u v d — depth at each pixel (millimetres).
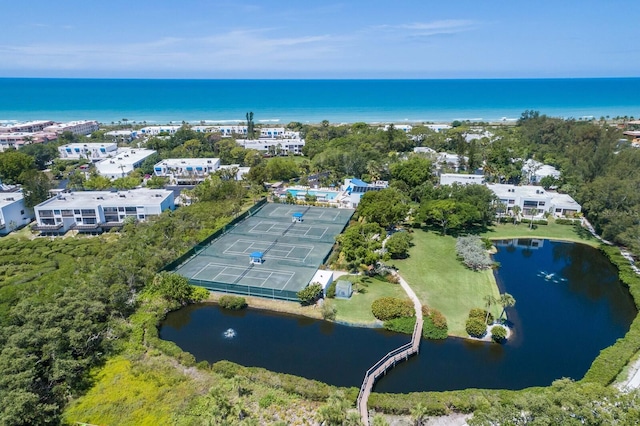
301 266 76812
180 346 56344
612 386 45719
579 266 80812
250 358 53469
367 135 185000
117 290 61938
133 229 89562
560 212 105750
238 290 67688
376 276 73750
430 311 60312
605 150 118125
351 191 120312
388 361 50438
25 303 53312
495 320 60469
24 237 91062
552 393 36906
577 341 56906
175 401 44594
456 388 47656
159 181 131875
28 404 39188
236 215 105812
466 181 124500
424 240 91562
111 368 50031
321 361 52688
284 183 141375
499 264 79062
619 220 85188
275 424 38688
